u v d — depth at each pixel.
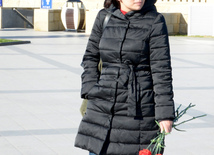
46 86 13.75
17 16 42.56
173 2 36.66
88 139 5.13
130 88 4.93
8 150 7.95
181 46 26.39
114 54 5.03
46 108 11.02
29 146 8.20
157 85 4.90
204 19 34.53
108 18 5.17
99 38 5.27
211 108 11.43
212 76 16.28
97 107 5.10
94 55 5.32
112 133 5.04
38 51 22.70
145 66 5.02
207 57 21.53
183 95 12.92
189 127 9.63
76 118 10.18
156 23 4.98
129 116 4.98
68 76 15.59
